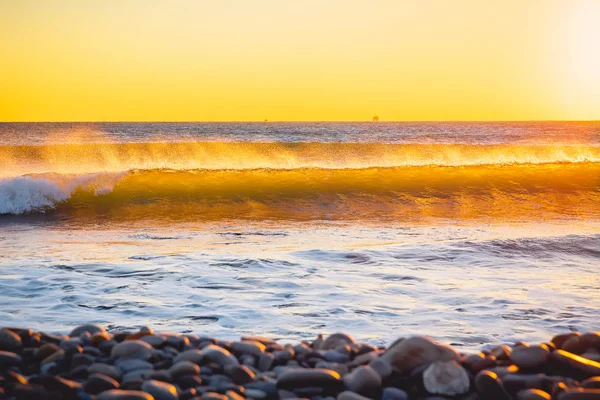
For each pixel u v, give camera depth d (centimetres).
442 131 8481
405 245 884
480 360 366
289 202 1722
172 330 521
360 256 814
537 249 859
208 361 380
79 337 423
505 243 884
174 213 1556
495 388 334
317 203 1714
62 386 329
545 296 637
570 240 905
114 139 5594
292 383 346
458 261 795
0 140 5275
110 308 586
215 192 1811
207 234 1166
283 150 2806
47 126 11044
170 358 388
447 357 369
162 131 8206
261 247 994
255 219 1441
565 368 357
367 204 1708
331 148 2883
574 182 1997
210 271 731
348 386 345
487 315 571
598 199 1803
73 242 1070
